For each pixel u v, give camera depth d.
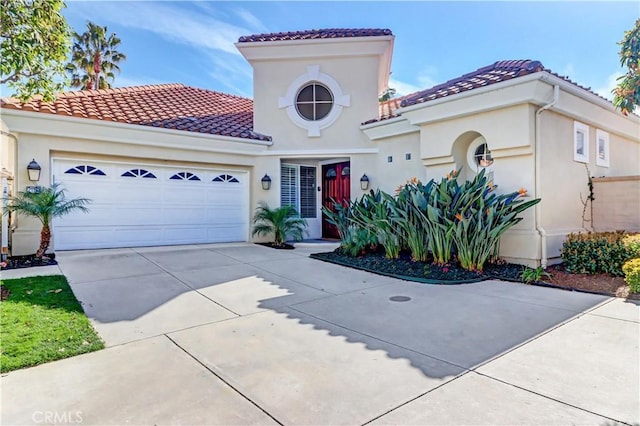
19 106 9.62
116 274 7.95
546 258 8.38
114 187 11.41
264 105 13.95
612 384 3.41
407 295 6.72
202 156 12.62
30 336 4.45
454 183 8.80
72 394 3.27
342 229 11.30
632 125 11.98
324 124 13.69
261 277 8.09
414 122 10.52
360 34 13.45
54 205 9.08
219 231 13.31
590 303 6.08
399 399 3.19
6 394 3.25
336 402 3.15
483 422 2.85
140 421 2.88
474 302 6.22
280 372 3.70
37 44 5.89
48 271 8.02
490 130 8.93
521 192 8.10
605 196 9.90
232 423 2.86
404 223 9.09
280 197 13.84
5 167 9.37
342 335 4.73
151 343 4.45
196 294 6.65
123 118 11.30
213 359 4.00
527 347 4.30
